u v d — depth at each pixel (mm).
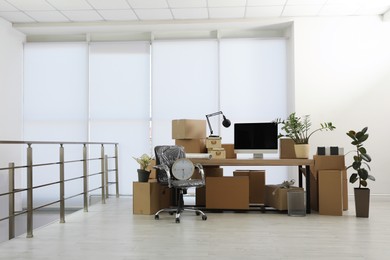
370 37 5984
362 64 5988
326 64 6020
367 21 5992
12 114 6316
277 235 3529
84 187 4871
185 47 6551
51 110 6684
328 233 3604
